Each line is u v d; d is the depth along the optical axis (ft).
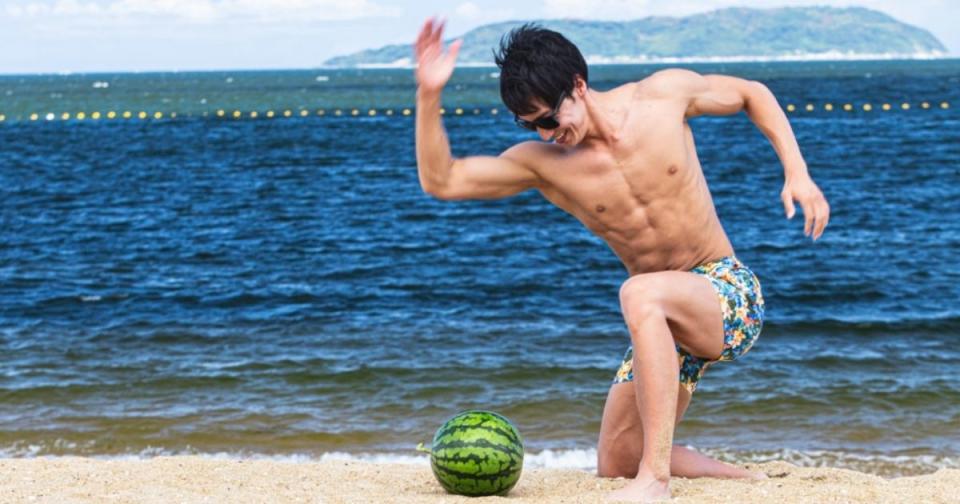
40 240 64.08
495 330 38.99
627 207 16.25
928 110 197.57
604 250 58.29
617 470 18.03
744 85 16.78
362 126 186.09
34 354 35.55
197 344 36.99
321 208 79.20
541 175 16.38
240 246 61.52
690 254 16.57
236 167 113.39
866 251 56.49
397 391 30.81
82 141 155.43
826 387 30.81
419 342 37.04
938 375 32.27
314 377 32.30
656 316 15.42
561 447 25.91
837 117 181.06
